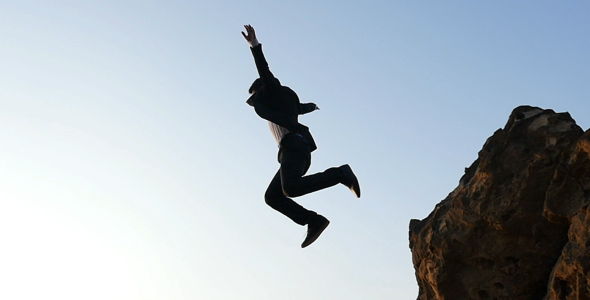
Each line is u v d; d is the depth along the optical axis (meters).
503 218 10.02
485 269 10.38
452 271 10.68
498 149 10.28
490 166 10.21
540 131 10.04
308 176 9.17
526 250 10.02
